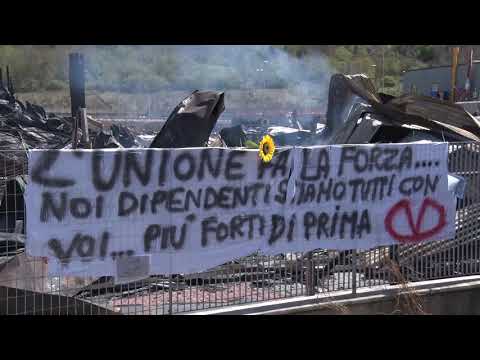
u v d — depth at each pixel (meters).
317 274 6.39
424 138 8.11
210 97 7.75
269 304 5.99
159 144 7.56
